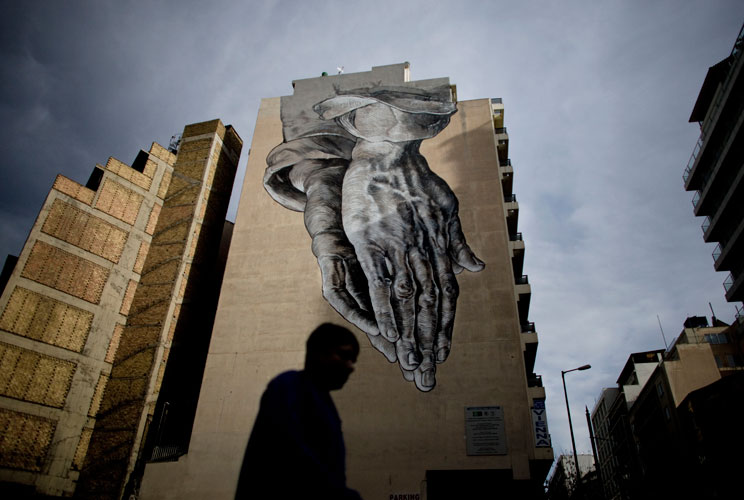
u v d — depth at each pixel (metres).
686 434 44.28
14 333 30.25
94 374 33.00
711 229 46.84
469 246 30.69
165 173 41.75
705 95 45.78
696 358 49.28
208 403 28.27
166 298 35.00
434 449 25.28
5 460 27.95
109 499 28.44
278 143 37.12
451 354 27.52
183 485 26.11
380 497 24.53
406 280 29.70
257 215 34.47
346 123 36.47
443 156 34.06
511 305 28.45
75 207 35.41
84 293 34.19
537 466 25.33
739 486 35.22
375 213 31.98
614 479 77.56
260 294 31.42
